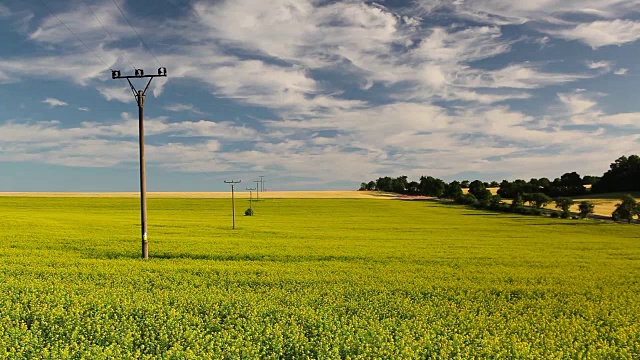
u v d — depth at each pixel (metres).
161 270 27.17
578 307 21.41
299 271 28.48
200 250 37.09
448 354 13.97
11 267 25.92
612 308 21.61
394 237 57.50
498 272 31.41
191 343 13.84
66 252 34.19
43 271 25.20
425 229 74.19
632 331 17.55
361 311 18.92
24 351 12.75
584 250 48.03
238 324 15.90
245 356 13.02
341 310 18.86
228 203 134.25
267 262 32.59
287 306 18.86
